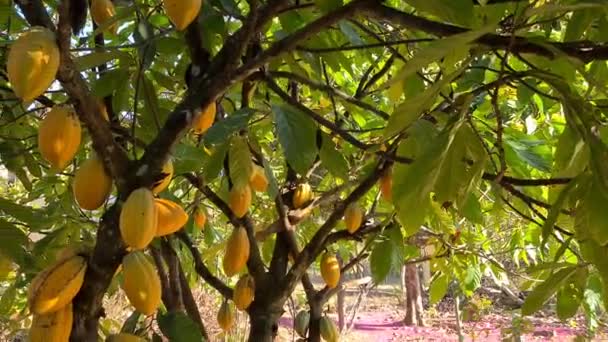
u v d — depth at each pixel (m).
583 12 1.00
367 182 1.82
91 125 0.92
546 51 0.89
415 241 2.71
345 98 1.50
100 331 2.29
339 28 1.44
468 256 2.71
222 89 1.04
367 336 8.93
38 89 0.82
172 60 1.92
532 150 1.85
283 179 2.63
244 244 1.58
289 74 1.45
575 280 1.24
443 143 0.88
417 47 1.73
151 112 1.37
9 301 2.18
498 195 1.61
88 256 0.93
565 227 1.57
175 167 1.29
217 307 5.90
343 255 2.92
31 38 0.83
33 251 1.82
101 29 1.17
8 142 1.75
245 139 1.38
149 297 0.93
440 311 10.91
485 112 1.99
